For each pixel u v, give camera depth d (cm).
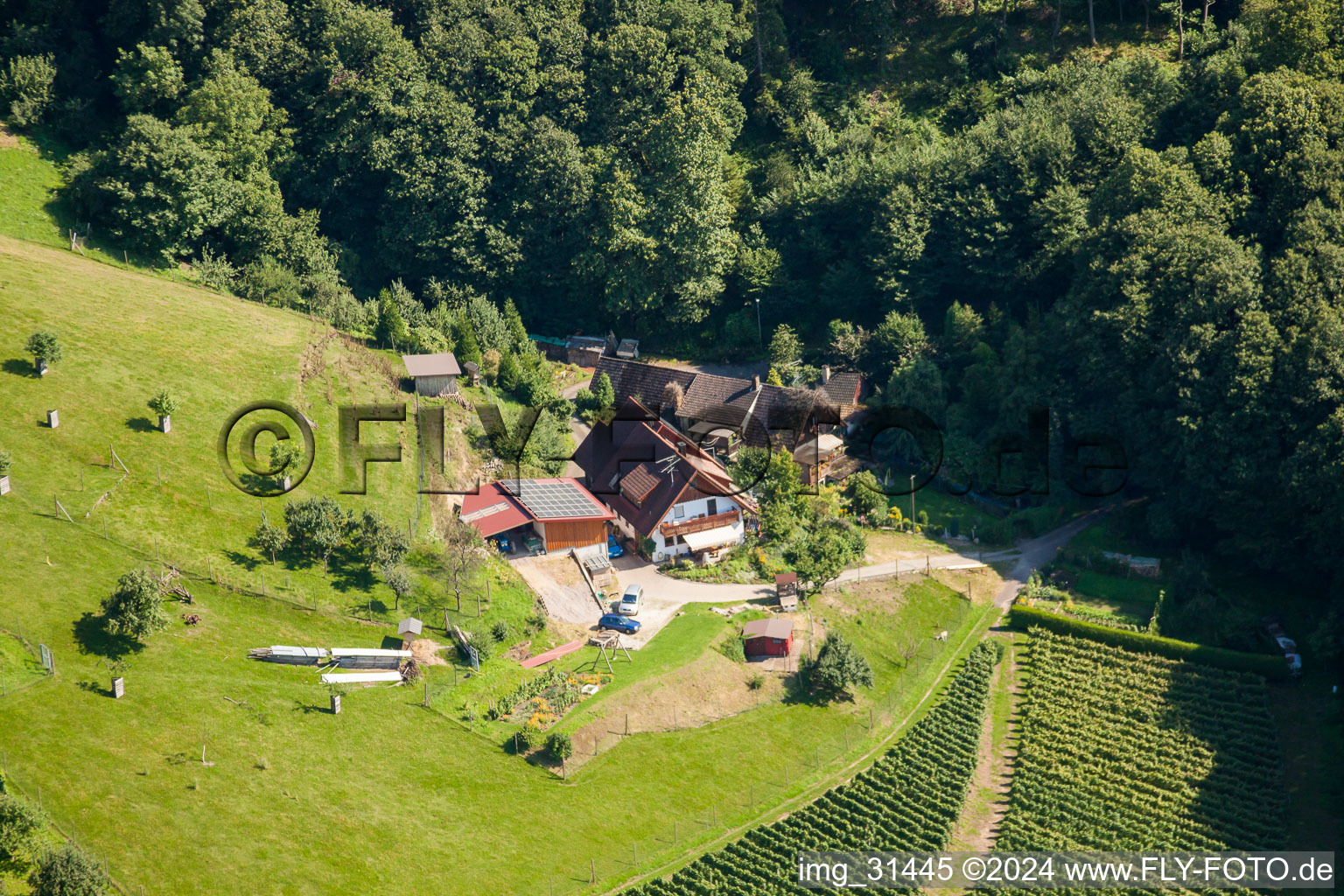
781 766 8400
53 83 13188
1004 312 12744
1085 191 12850
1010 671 9694
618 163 13738
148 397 10012
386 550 9062
